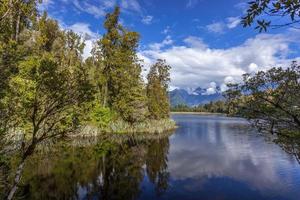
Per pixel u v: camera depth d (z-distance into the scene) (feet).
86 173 64.64
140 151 98.12
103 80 161.89
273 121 21.13
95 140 120.57
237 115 22.66
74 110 22.97
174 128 199.11
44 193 49.52
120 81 171.63
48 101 21.45
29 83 20.80
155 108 195.21
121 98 171.12
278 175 65.67
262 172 68.59
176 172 69.56
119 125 163.02
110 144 111.55
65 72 22.07
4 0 21.89
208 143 119.14
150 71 219.82
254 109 21.57
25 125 22.71
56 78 21.09
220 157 87.66
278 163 77.92
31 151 21.93
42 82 20.83
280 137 21.56
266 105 21.03
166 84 221.25
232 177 64.75
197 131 175.42
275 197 51.47
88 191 52.70
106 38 169.27
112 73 169.07
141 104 173.27
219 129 189.98
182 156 89.71
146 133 160.35
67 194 50.26
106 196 51.21
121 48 173.37
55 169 65.05
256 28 11.34
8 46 19.48
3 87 19.48
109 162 78.02
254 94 21.39
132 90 173.88
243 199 50.75
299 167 72.64
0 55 18.85
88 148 98.84
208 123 258.37
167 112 220.02
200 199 50.70
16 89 20.56
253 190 55.47
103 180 60.59
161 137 141.90
